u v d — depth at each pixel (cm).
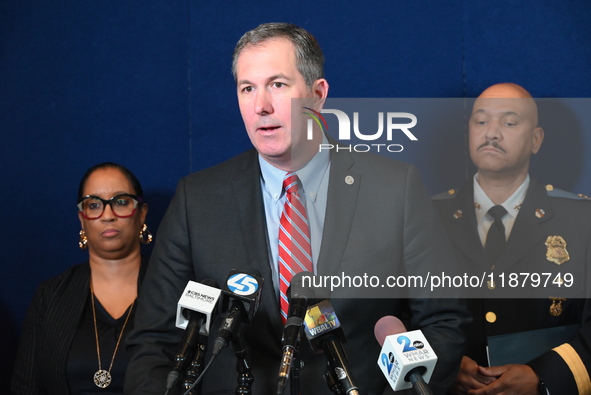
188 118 368
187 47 368
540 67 347
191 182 232
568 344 249
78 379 304
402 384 166
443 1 354
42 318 322
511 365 253
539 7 348
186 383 174
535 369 250
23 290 370
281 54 207
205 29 366
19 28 370
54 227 370
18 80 371
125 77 369
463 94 353
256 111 206
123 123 370
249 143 365
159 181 368
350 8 357
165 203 368
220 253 217
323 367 206
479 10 352
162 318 219
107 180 328
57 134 370
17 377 318
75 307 318
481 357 260
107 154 369
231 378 209
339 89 357
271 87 206
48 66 371
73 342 309
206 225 221
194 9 366
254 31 213
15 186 371
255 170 224
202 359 179
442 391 202
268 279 210
